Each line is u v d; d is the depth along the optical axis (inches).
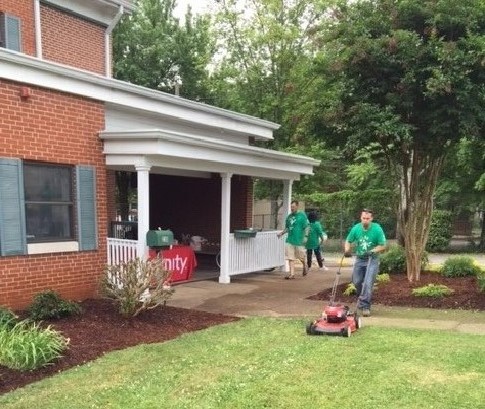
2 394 221.9
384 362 255.0
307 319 361.1
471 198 940.0
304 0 885.8
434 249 941.2
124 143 408.5
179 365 256.4
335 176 1050.7
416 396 212.5
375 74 447.2
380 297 426.3
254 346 288.2
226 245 527.2
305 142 790.5
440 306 396.8
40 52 527.5
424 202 482.3
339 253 930.1
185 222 681.0
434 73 396.5
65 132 385.7
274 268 631.2
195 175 612.1
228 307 409.4
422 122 445.4
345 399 210.4
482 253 931.3
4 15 493.0
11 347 252.7
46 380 237.8
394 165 496.7
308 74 711.7
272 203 1063.0
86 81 400.2
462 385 223.6
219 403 208.7
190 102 540.1
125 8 629.6
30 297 360.8
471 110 420.5
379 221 995.9
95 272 408.8
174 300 433.7
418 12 434.3
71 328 318.0
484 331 323.6
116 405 208.8
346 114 450.3
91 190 405.4
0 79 341.1
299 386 224.5
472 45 405.1
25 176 362.6
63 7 563.5
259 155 534.9
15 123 350.9
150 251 413.7
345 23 453.4
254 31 893.8
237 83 951.6
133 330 324.8
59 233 386.9
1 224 341.1
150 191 703.7
